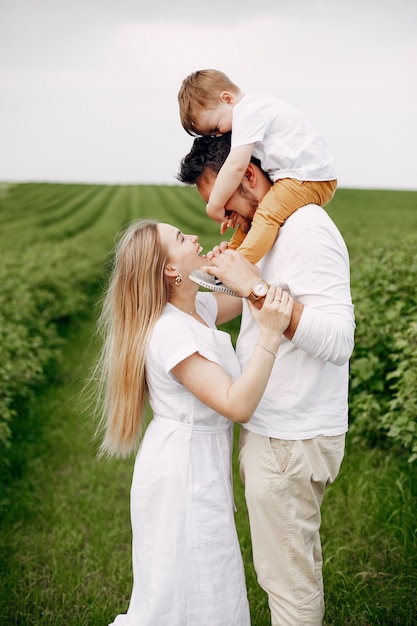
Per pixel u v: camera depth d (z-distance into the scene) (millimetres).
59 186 51969
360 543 3824
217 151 2449
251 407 2176
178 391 2363
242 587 2404
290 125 2352
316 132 2391
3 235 27734
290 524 2340
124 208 38156
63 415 6602
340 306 2189
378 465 4777
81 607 3457
